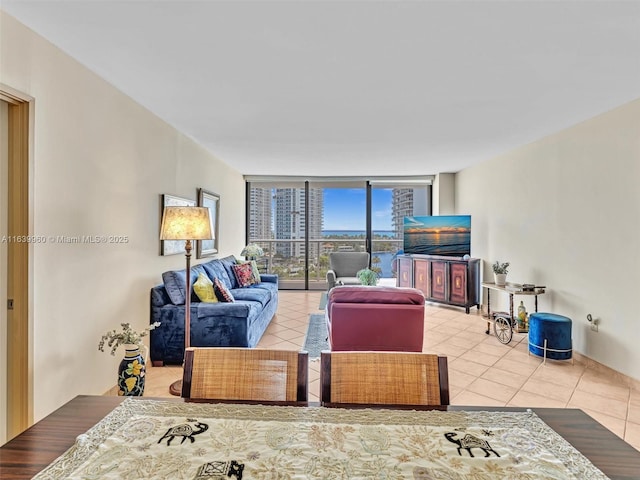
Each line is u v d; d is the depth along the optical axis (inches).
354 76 94.2
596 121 123.7
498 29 72.0
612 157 117.0
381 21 69.6
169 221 101.8
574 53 81.4
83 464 32.1
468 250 213.6
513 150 176.1
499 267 164.6
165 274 127.0
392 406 44.3
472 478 31.1
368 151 181.9
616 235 115.3
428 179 255.1
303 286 271.6
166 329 123.4
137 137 115.4
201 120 132.4
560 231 142.2
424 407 44.1
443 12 66.6
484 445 35.9
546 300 150.8
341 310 111.4
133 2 64.1
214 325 123.2
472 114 123.6
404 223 235.0
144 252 121.0
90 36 75.8
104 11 66.8
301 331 165.3
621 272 113.5
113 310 103.2
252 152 185.6
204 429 38.3
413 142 163.2
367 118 129.0
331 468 32.1
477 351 140.2
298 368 47.9
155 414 41.4
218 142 165.2
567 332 126.3
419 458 33.8
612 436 37.9
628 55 82.3
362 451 34.7
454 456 34.1
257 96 108.7
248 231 268.8
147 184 122.6
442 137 153.8
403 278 238.1
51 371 79.6
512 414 42.5
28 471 31.1
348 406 44.1
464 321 185.9
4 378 72.7
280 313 199.6
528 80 96.2
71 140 85.4
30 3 64.2
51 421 39.4
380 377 47.1
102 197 97.7
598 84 98.3
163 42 78.1
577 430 39.0
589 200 126.8
